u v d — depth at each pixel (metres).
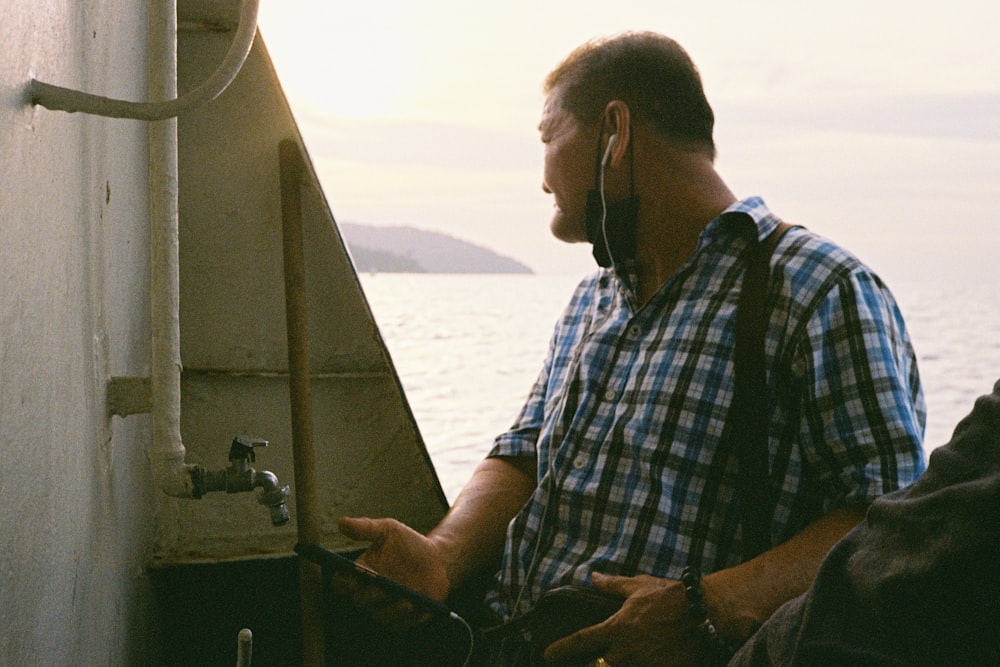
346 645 1.93
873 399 1.35
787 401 1.42
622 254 1.62
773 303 1.44
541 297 102.81
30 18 0.82
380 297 95.50
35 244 0.84
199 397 1.92
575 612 1.45
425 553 1.65
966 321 65.00
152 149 1.22
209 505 1.94
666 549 1.45
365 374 1.97
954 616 0.87
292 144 1.86
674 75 1.59
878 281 1.45
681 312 1.53
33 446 0.84
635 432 1.51
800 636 0.96
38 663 0.87
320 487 1.95
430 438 13.88
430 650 1.87
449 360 27.59
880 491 1.31
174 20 1.26
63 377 0.98
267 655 1.91
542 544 1.58
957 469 0.90
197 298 1.91
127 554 1.49
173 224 1.25
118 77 1.38
